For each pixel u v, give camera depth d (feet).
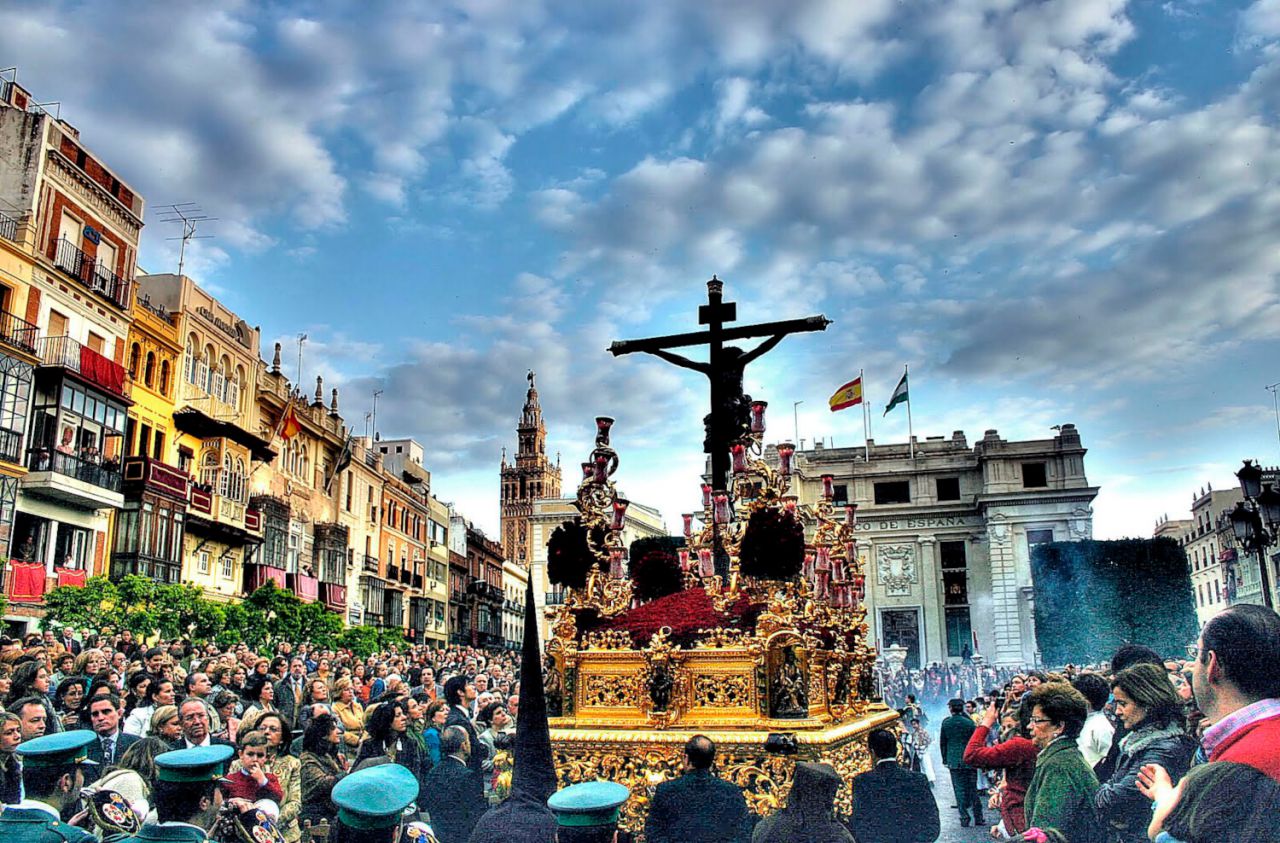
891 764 20.90
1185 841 9.53
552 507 234.58
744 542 24.71
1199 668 10.42
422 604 206.28
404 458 217.56
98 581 82.43
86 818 16.51
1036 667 151.33
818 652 25.18
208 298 127.95
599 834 14.01
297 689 46.29
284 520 139.23
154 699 28.48
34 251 92.63
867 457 217.36
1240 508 47.55
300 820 21.40
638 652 24.59
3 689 27.30
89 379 94.43
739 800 17.80
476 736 27.53
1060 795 15.44
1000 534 199.41
